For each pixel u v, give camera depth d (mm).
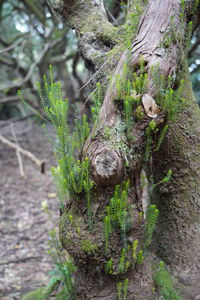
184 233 1791
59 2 2131
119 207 1385
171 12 1576
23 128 8711
